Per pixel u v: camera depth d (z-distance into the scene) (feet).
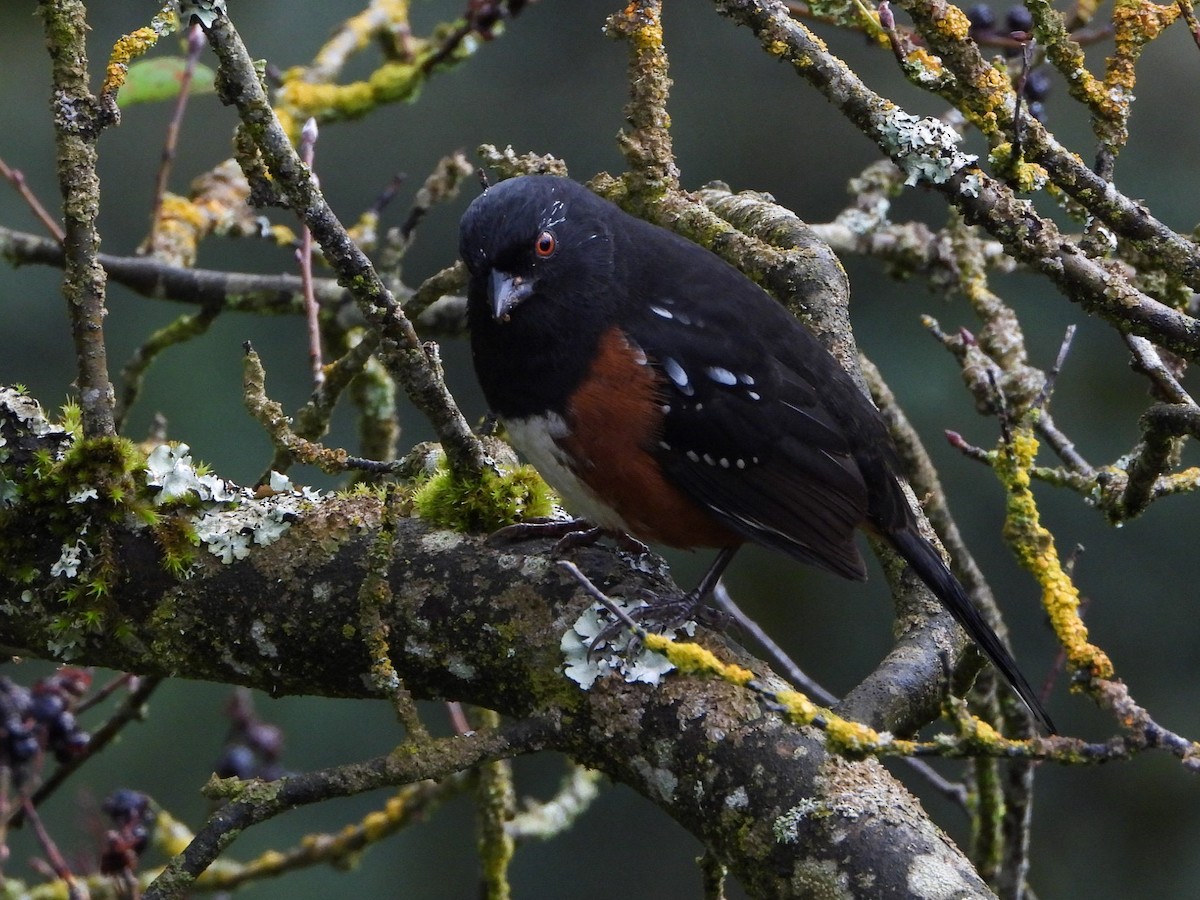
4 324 46.62
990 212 19.79
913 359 45.39
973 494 44.78
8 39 47.85
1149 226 19.35
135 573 19.85
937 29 19.19
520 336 23.40
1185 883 44.45
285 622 19.42
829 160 48.75
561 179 24.56
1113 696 13.67
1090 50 46.52
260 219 35.73
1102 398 44.50
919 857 15.65
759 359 23.76
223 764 29.63
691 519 23.88
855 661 47.06
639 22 27.12
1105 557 44.57
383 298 19.07
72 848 42.68
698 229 27.09
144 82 33.22
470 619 18.86
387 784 17.33
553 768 49.32
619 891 48.55
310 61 49.88
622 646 17.92
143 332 48.14
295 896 47.24
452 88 51.29
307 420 28.12
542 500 20.79
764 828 16.34
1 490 20.06
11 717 26.37
